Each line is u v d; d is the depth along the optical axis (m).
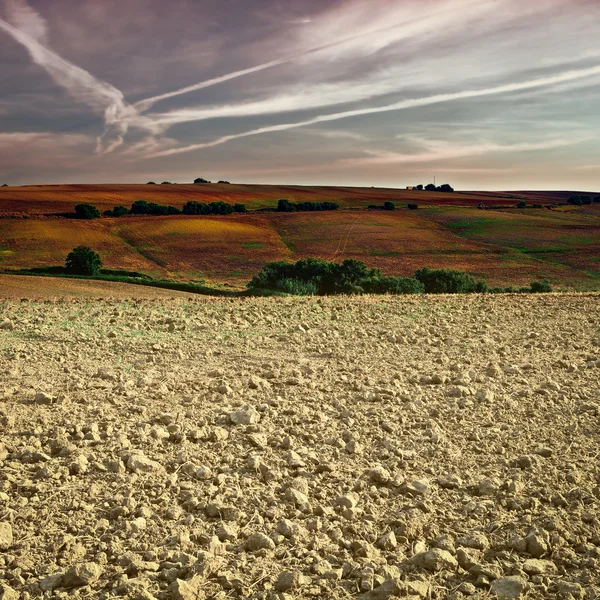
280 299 18.44
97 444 5.58
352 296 20.41
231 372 8.56
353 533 4.19
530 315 15.60
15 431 5.87
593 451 5.85
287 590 3.48
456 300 19.08
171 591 3.38
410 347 10.98
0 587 3.36
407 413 6.92
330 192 140.75
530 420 6.80
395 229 92.69
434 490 4.93
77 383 7.53
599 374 9.01
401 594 3.42
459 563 3.85
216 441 5.87
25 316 13.05
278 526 4.17
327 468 5.24
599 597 3.48
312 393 7.68
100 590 3.43
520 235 88.31
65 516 4.23
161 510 4.41
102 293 35.16
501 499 4.74
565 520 4.40
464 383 8.25
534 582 3.67
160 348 10.04
